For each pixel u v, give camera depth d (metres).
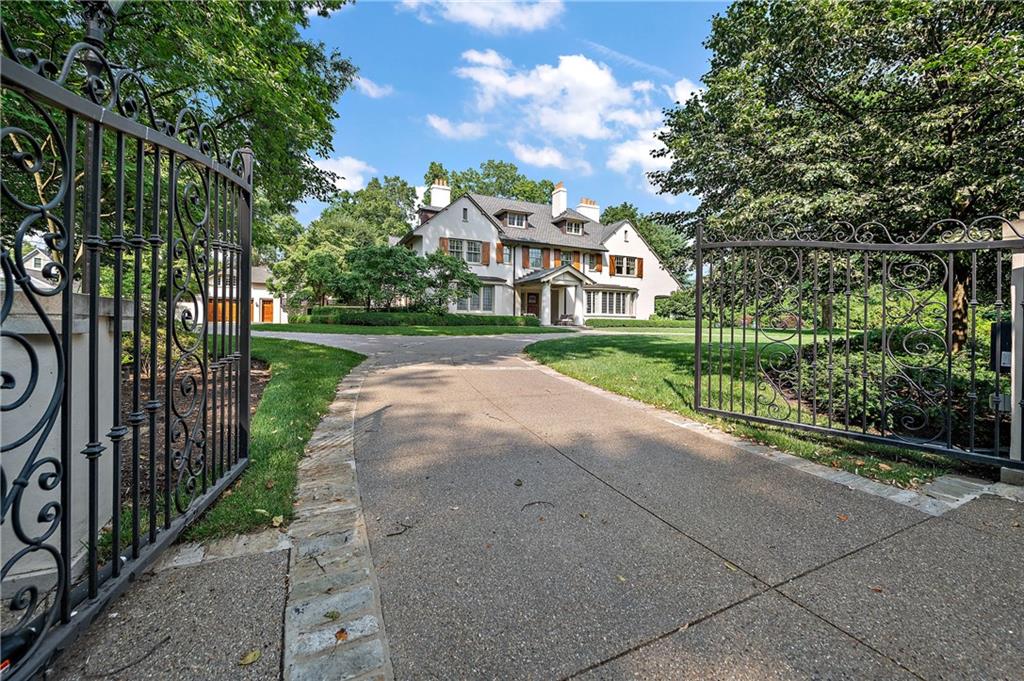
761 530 2.25
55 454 1.85
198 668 1.38
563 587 1.80
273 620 1.59
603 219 46.69
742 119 6.02
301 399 4.68
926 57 5.30
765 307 5.39
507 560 1.98
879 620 1.62
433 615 1.63
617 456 3.32
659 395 5.22
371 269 20.12
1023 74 4.32
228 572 1.85
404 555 2.01
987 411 3.84
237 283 2.87
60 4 4.51
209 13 5.21
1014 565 1.94
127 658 1.41
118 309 1.66
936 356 4.17
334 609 1.65
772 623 1.60
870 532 2.23
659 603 1.71
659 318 28.34
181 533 2.12
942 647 1.49
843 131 5.68
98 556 1.89
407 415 4.40
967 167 4.80
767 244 3.79
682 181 7.67
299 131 6.97
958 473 2.97
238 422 2.88
